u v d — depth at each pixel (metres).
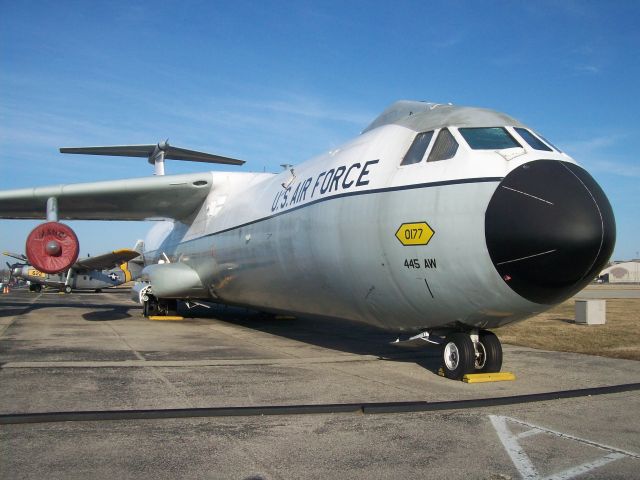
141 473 4.00
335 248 8.49
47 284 44.41
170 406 5.83
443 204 6.95
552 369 8.52
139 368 8.09
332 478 3.95
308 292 9.80
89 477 3.91
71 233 13.45
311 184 9.63
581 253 6.35
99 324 15.06
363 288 8.16
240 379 7.35
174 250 18.66
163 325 15.16
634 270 111.12
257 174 15.06
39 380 7.10
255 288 12.23
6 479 3.85
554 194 6.50
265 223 11.12
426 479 3.95
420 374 7.88
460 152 7.18
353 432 5.04
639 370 8.48
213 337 12.33
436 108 8.34
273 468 4.12
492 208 6.57
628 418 5.63
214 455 4.38
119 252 29.14
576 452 4.55
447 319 7.33
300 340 11.89
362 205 8.00
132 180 15.10
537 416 5.67
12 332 12.68
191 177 15.34
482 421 5.45
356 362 8.89
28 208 16.30
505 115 7.83
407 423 5.36
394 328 8.52
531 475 4.04
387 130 8.58
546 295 6.65
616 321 17.38
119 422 5.31
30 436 4.83
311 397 6.34
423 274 7.12
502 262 6.48
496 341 7.68
